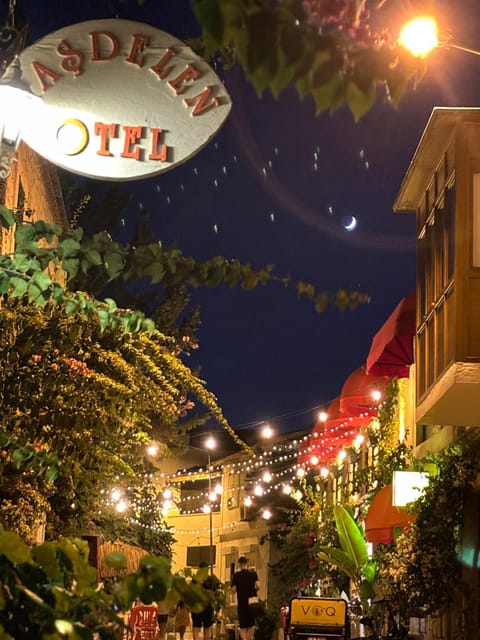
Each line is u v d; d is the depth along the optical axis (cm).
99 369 1057
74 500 1823
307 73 313
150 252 655
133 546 2678
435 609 1797
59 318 948
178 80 655
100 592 395
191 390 1118
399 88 344
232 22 305
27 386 932
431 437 2220
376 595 2458
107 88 654
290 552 3666
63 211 2378
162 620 2809
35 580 399
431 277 1634
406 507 1916
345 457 3497
